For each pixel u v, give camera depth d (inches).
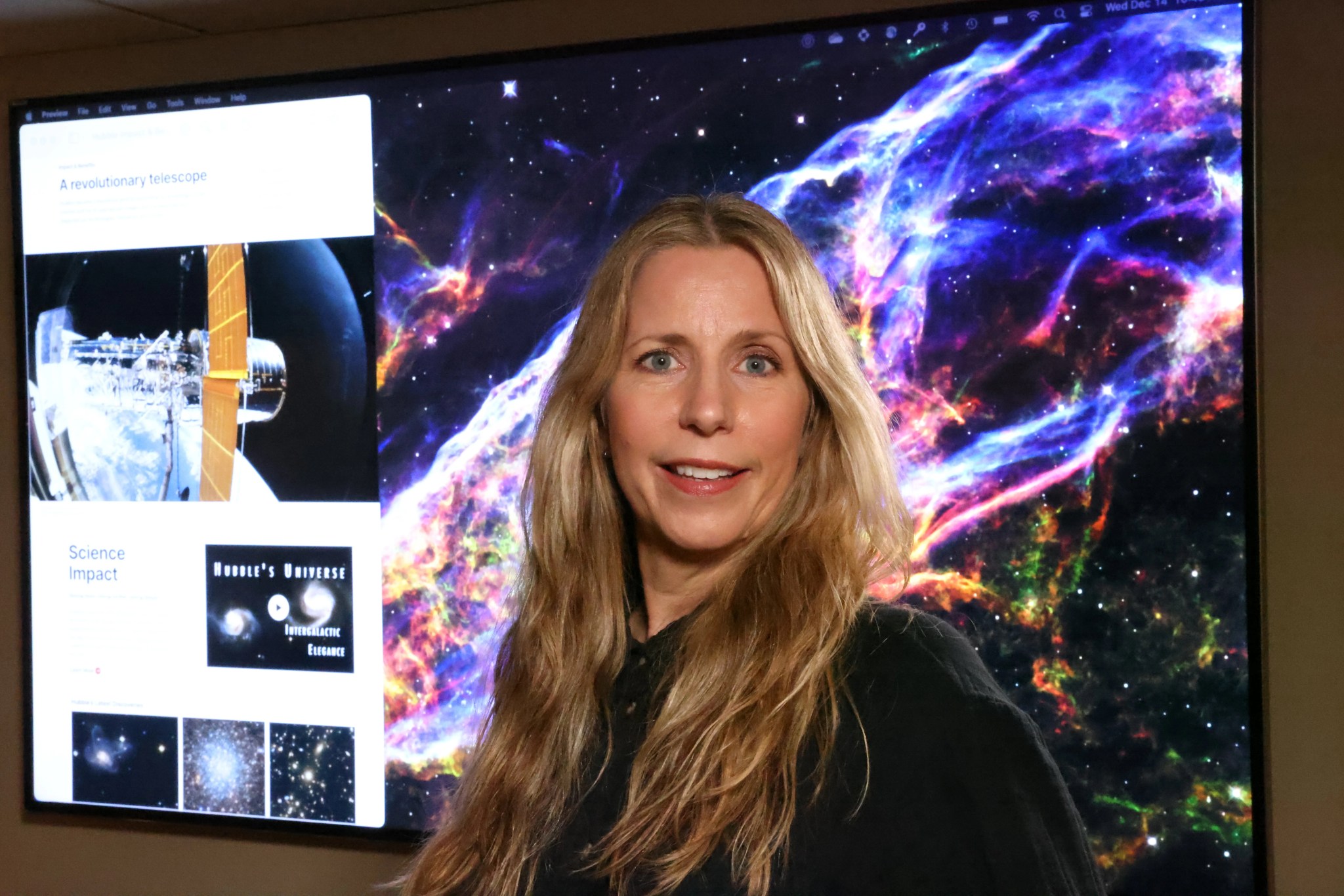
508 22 87.6
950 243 76.4
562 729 33.9
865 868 27.5
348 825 88.4
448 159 85.9
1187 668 72.7
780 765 28.4
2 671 100.0
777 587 31.0
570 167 83.3
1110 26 73.7
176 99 92.4
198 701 92.7
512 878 32.6
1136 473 73.2
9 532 99.7
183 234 92.4
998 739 27.2
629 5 84.9
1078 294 74.2
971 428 76.0
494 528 84.9
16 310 96.5
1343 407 72.6
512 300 84.5
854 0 80.0
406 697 87.3
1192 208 72.4
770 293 31.6
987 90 75.9
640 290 32.2
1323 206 73.0
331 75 88.2
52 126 95.3
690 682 31.0
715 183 80.4
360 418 88.0
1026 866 26.1
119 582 94.5
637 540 36.8
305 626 89.7
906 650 29.2
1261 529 71.2
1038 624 74.9
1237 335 71.7
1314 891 73.3
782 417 31.4
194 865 94.4
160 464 93.2
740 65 80.0
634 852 29.0
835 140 78.4
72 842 97.7
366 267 87.9
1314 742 73.3
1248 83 71.1
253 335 90.7
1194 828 72.8
